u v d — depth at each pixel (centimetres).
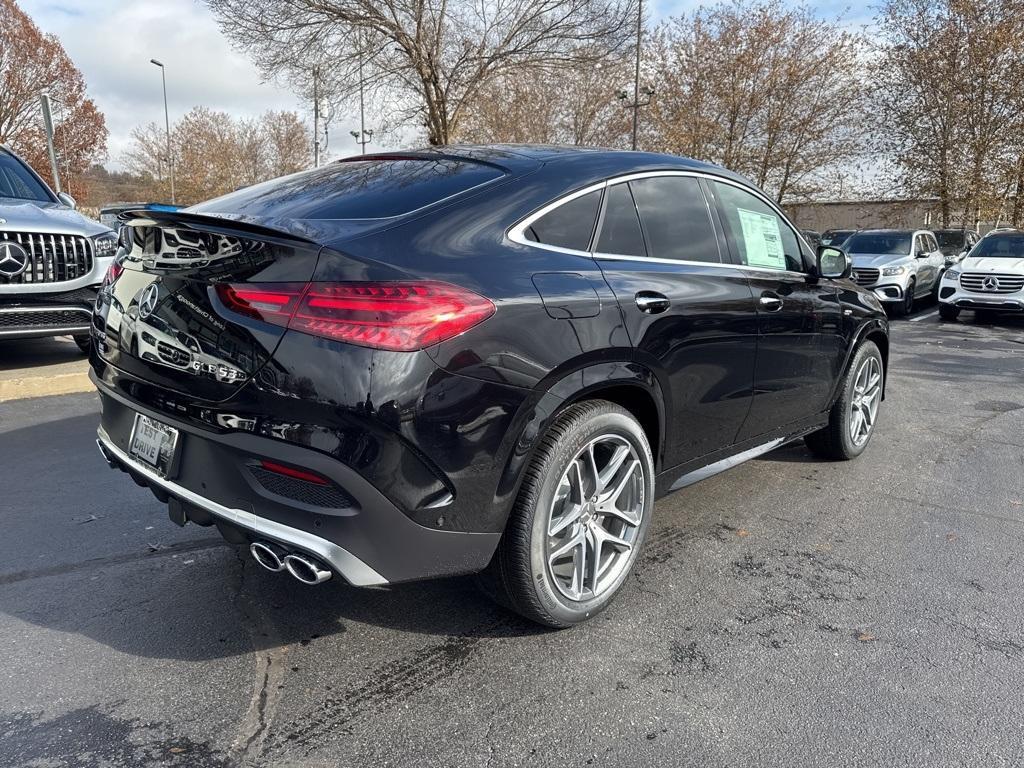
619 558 283
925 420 582
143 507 370
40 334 594
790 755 207
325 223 228
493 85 1839
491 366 220
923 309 1578
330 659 247
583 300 249
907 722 222
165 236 239
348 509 209
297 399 204
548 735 213
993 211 2698
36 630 259
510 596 252
